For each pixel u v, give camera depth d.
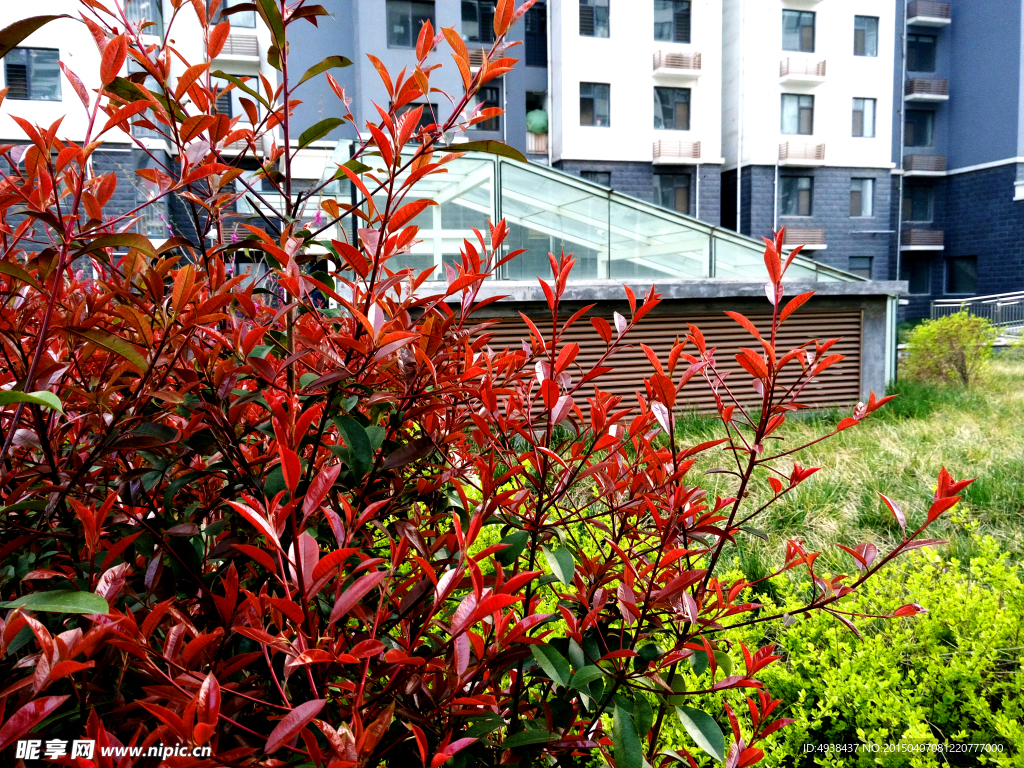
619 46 19.31
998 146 21.97
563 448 1.27
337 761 0.51
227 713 0.67
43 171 0.87
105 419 0.97
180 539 0.91
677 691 1.10
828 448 5.18
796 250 1.05
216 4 1.10
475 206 7.99
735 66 21.14
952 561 2.22
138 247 0.86
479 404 1.30
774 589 2.58
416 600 0.80
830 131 21.33
